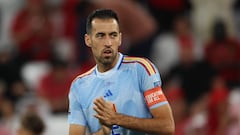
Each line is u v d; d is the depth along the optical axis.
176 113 35.59
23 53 42.12
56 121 35.50
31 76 39.69
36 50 42.16
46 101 37.28
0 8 44.81
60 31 42.81
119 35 19.31
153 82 19.27
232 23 43.22
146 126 18.89
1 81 38.44
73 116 20.23
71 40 42.25
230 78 39.78
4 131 35.59
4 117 36.22
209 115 35.03
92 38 19.30
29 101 34.75
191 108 35.81
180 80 37.91
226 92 35.22
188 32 41.59
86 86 19.92
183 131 35.22
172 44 40.72
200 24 43.34
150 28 40.94
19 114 35.59
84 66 38.38
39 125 26.47
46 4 43.41
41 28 42.69
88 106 19.89
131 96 19.41
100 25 19.14
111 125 18.89
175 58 39.94
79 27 40.59
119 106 19.41
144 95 19.36
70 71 38.19
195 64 38.22
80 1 42.19
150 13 43.69
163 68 40.41
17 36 42.75
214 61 40.03
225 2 43.88
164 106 19.17
